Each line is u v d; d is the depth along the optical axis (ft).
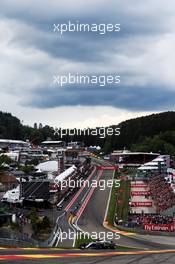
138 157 637.30
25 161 633.20
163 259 119.14
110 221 313.94
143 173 528.63
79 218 320.29
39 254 115.24
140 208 361.30
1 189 400.06
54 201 360.48
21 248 136.77
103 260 110.32
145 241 233.96
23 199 332.19
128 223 300.20
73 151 567.59
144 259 117.50
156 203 369.91
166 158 575.38
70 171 461.37
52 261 102.68
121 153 635.25
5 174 435.53
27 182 345.51
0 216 247.50
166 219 304.91
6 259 102.47
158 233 266.16
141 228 282.97
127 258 117.60
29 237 198.39
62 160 509.76
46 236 224.94
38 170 504.84
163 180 471.62
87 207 360.48
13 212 281.74
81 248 164.76
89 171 519.60
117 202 382.63
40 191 339.98
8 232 199.11
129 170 554.05
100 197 400.06
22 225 248.93
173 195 385.50
